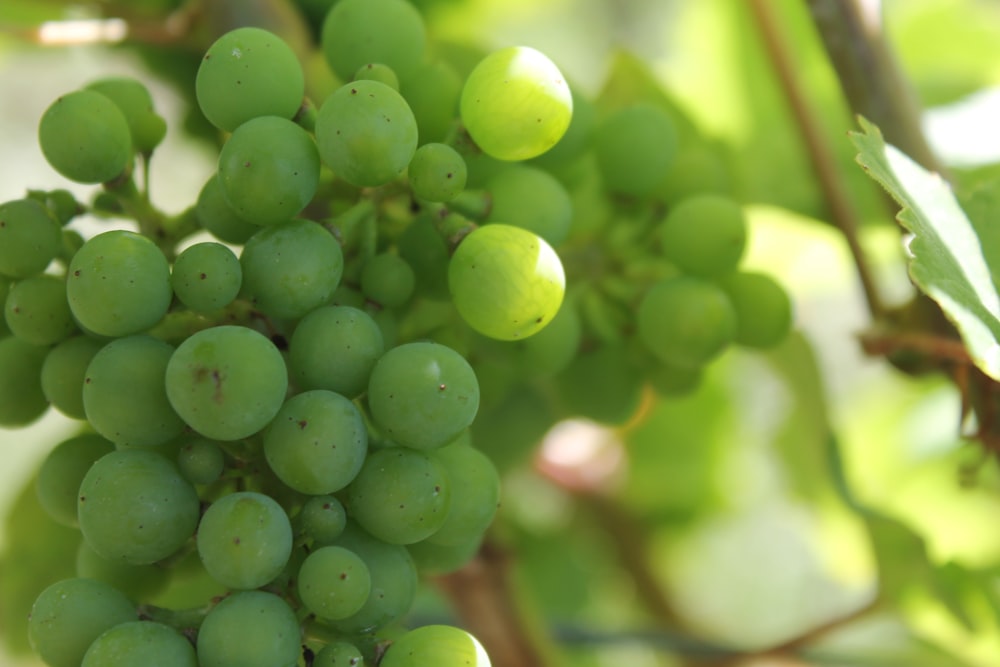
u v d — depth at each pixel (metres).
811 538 0.54
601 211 0.38
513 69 0.34
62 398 0.33
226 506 0.32
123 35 0.40
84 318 0.32
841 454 0.43
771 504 0.54
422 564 0.35
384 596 0.33
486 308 0.33
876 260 0.45
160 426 0.32
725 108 0.46
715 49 0.46
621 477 0.53
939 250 0.34
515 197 0.35
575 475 0.53
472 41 0.40
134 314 0.32
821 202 0.43
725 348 0.37
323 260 0.33
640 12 0.69
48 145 0.34
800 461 0.46
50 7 0.44
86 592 0.32
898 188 0.34
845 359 0.51
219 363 0.31
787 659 0.44
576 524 0.53
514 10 0.56
